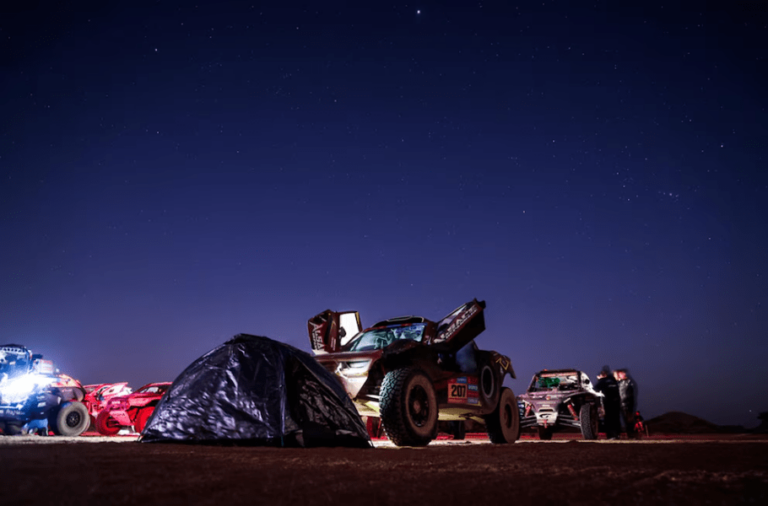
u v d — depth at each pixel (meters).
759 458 4.62
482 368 9.08
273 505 2.33
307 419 6.19
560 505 2.45
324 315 8.92
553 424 12.20
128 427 14.34
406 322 8.77
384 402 6.84
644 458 4.59
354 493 2.64
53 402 12.12
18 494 2.35
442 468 3.70
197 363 6.65
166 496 2.43
